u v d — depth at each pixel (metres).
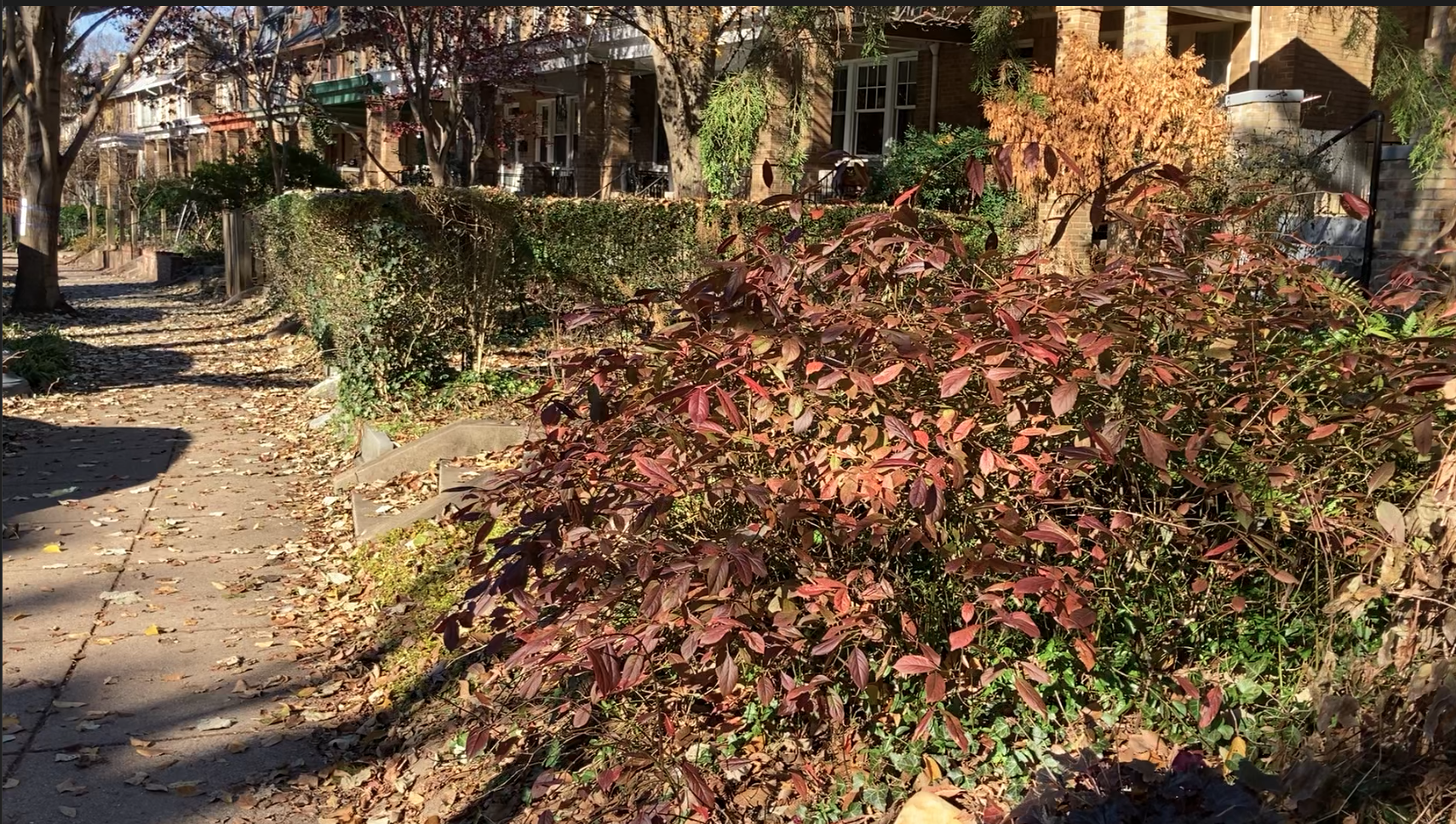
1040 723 3.31
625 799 3.46
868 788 3.22
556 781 3.46
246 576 6.27
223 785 4.07
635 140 23.73
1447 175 8.23
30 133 19.81
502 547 3.23
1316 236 9.30
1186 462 3.19
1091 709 3.35
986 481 3.11
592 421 3.17
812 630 3.37
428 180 24.55
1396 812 2.45
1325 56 13.84
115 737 4.36
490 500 3.45
